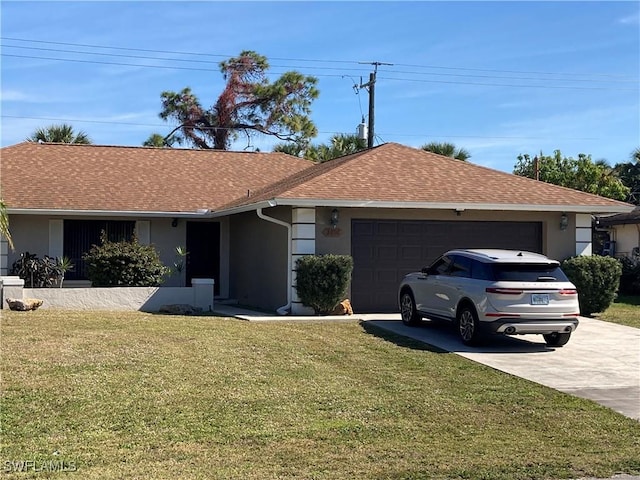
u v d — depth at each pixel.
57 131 36.84
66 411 8.34
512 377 10.98
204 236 22.98
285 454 7.19
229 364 10.94
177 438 7.59
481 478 6.62
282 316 16.61
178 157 26.17
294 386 9.90
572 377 11.10
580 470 6.91
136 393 9.13
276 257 18.56
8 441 7.34
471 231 18.22
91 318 14.89
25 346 11.51
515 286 12.80
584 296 17.83
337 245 17.17
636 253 27.95
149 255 18.91
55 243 21.28
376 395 9.66
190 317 16.06
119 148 26.06
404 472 6.72
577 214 18.78
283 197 16.19
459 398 9.68
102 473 6.46
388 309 17.59
